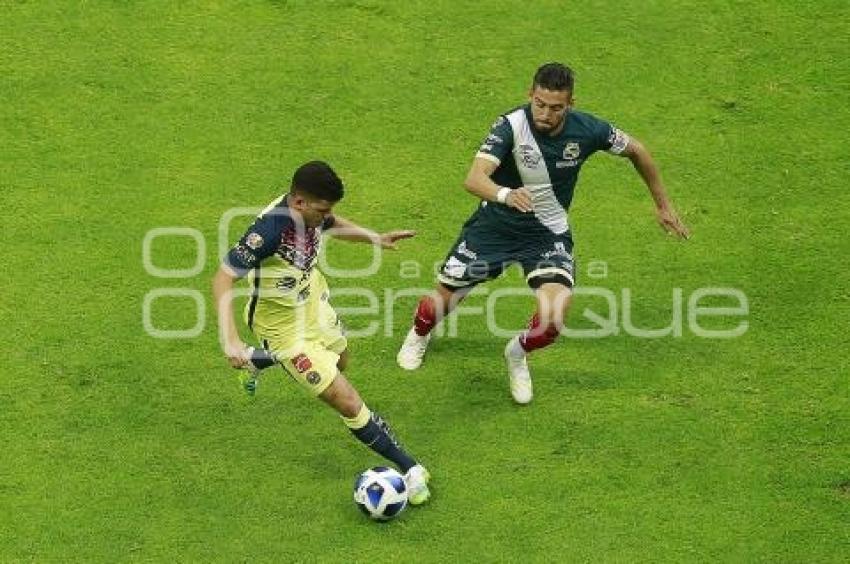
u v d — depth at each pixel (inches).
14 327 1277.1
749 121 1551.4
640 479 1142.3
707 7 1685.5
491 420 1204.5
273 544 1074.7
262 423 1194.0
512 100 1561.3
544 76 1111.0
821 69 1616.6
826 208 1446.9
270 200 1429.6
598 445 1176.8
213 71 1582.2
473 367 1266.0
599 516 1106.1
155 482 1128.2
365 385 1242.6
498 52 1621.6
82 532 1080.8
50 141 1489.9
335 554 1067.3
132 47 1606.8
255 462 1153.4
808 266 1378.0
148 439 1170.6
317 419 1201.4
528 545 1079.6
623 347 1289.4
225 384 1231.5
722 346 1288.1
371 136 1514.5
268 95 1556.3
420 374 1256.8
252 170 1465.3
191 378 1235.9
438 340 1296.8
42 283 1325.0
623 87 1584.6
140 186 1440.7
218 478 1135.0
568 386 1243.2
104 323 1286.9
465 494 1125.1
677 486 1136.2
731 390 1238.3
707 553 1075.9
